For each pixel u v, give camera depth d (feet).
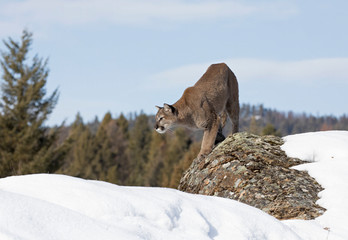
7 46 153.99
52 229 16.89
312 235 25.39
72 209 19.08
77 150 329.11
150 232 18.40
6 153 148.97
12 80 154.81
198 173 40.73
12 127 153.79
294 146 40.52
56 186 20.88
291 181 35.22
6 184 21.57
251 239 20.95
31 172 147.33
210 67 56.18
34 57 156.87
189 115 53.11
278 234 22.04
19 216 16.78
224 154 40.70
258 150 40.06
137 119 385.29
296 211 31.83
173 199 21.22
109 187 21.43
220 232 20.81
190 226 19.98
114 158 345.10
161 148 348.18
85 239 16.96
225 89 54.90
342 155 38.22
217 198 23.91
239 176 36.99
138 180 287.28
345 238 26.07
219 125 53.78
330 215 30.17
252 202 33.91
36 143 154.61
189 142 287.07
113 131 406.21
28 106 153.58
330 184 34.14
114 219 18.62
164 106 53.57
